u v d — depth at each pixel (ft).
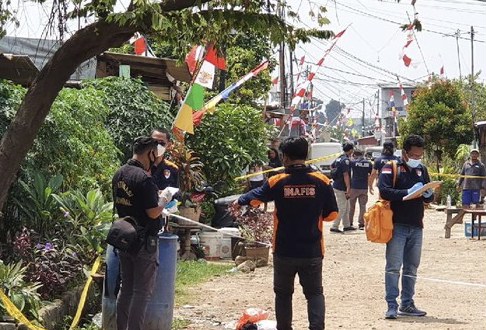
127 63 61.41
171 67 61.82
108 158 42.37
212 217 59.06
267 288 41.01
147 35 25.73
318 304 26.53
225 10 25.08
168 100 66.18
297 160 26.55
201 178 52.11
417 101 127.44
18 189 33.78
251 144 66.69
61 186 37.09
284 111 120.98
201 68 36.70
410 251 33.71
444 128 124.47
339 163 70.79
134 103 53.67
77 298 31.91
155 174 31.86
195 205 50.55
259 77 100.63
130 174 25.70
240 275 45.42
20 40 41.37
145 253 25.55
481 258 52.60
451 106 125.90
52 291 30.66
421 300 37.55
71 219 34.01
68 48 24.73
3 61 38.27
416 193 32.24
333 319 33.22
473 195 75.92
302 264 26.35
